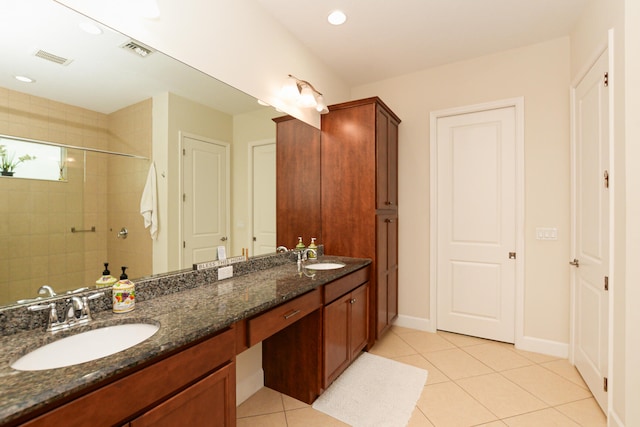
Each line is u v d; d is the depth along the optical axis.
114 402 0.81
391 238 2.95
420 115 3.04
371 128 2.57
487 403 1.88
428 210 3.01
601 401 1.79
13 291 1.07
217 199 1.91
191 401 1.04
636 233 1.47
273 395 1.98
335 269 2.19
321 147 2.79
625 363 1.49
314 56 2.70
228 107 1.93
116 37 1.33
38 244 1.14
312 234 2.73
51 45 1.17
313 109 2.71
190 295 1.49
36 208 1.14
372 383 2.10
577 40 2.25
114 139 1.38
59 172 1.21
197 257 1.78
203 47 1.69
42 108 1.15
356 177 2.63
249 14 1.98
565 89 2.45
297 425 1.69
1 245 1.05
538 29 2.35
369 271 2.57
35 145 1.14
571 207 2.33
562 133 2.46
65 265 1.22
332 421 1.72
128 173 1.45
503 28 2.34
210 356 1.11
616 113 1.59
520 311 2.61
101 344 1.09
